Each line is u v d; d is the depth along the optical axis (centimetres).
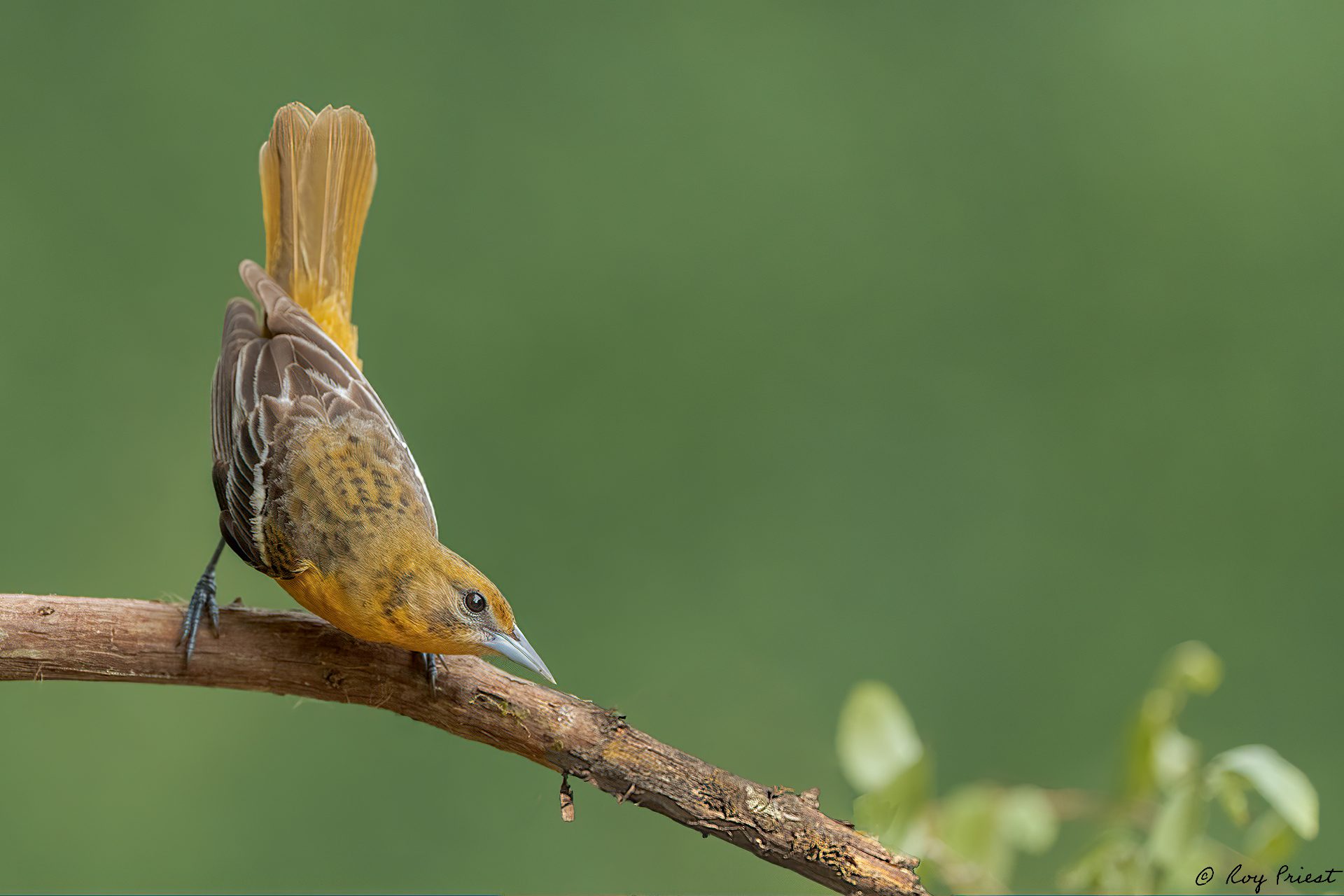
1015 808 781
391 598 773
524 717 747
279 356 917
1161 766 782
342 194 995
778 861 703
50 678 747
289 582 814
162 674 760
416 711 769
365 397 922
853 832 703
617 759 725
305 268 992
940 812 780
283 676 773
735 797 706
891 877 694
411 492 848
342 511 812
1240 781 726
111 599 766
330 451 857
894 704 801
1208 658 793
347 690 774
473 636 774
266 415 879
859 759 788
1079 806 788
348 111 1001
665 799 715
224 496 860
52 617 745
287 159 993
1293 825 711
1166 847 734
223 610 779
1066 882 774
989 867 770
